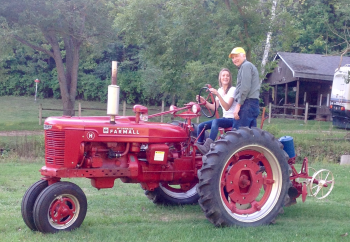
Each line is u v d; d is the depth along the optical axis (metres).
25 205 4.92
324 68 27.25
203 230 5.01
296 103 26.42
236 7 14.52
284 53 28.72
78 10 22.17
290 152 6.15
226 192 5.50
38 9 20.69
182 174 5.60
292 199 6.00
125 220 5.59
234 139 5.18
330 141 16.66
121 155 5.17
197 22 14.97
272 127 17.30
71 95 24.50
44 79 40.59
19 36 21.86
